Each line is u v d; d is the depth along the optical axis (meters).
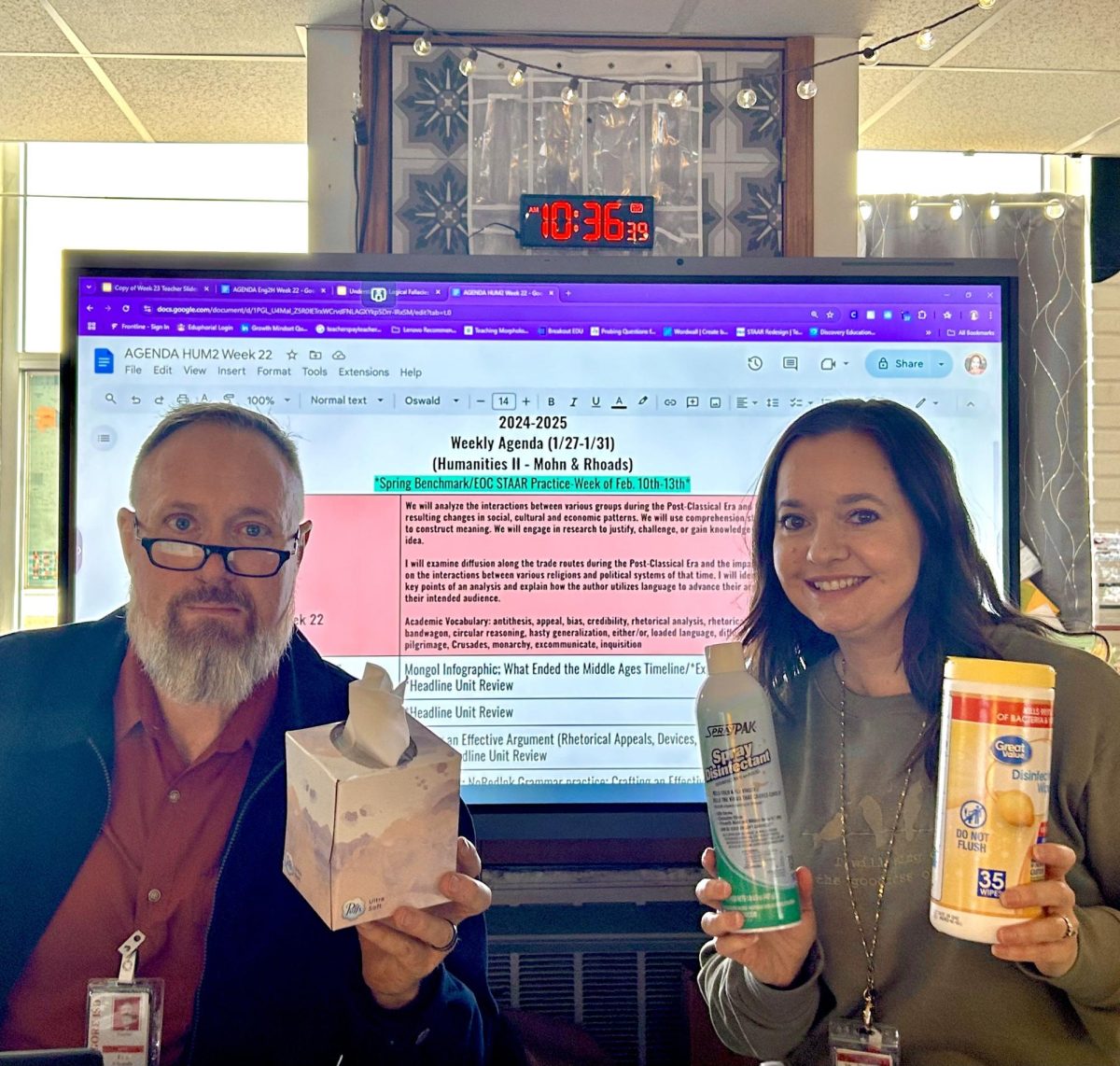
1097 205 2.31
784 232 1.61
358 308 1.29
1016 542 1.31
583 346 1.30
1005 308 1.33
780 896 0.89
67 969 1.09
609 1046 1.28
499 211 1.58
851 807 1.08
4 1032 1.08
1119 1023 0.95
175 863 1.11
